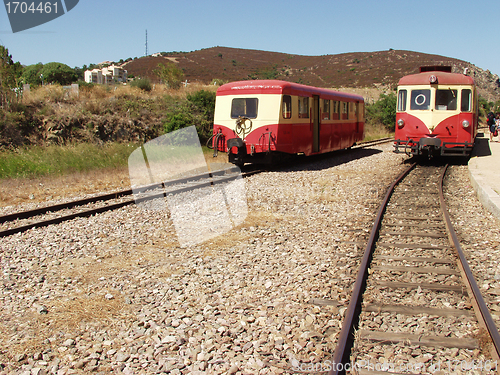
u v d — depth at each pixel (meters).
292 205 9.03
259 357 3.39
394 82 92.00
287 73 112.38
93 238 6.79
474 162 15.15
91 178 12.91
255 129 14.42
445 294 4.54
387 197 9.45
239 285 4.81
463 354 3.41
